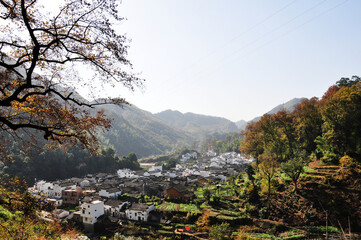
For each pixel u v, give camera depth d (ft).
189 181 317.42
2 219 54.65
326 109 178.91
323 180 160.56
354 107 162.20
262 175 195.52
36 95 34.83
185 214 185.47
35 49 29.73
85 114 37.40
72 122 35.29
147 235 160.15
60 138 36.58
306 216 143.43
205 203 197.98
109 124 38.65
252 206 170.71
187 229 161.17
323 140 194.59
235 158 477.36
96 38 33.94
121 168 425.28
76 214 183.73
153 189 268.62
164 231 163.43
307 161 195.21
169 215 189.16
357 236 115.14
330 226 131.75
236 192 210.18
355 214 128.47
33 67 29.99
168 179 338.13
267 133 248.52
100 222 176.55
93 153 39.22
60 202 223.92
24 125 31.32
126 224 179.73
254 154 289.12
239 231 146.61
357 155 166.61
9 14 30.45
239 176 272.92
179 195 227.20
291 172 165.89
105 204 205.77
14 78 34.24
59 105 36.45
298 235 130.21
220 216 165.37
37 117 35.91
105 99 37.32
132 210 190.08
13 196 48.80
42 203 54.29
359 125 161.07
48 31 31.22
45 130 33.32
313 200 150.92
